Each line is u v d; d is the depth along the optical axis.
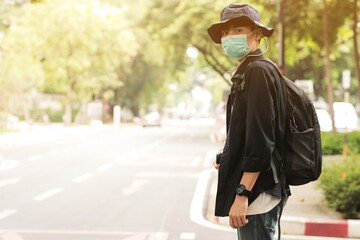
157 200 13.55
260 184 3.88
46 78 63.91
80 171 19.89
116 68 77.62
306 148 3.95
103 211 11.98
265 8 25.94
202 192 14.87
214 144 36.16
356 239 9.66
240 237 4.02
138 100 86.25
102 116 77.25
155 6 43.12
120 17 61.38
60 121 84.00
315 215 10.58
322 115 51.03
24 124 59.34
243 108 3.87
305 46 31.45
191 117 142.75
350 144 22.95
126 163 23.03
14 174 18.84
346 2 25.98
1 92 58.38
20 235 9.55
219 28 4.20
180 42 42.53
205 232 10.05
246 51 4.11
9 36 58.34
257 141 3.72
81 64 59.47
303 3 26.16
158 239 9.43
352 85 71.81
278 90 3.87
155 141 39.19
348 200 10.30
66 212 11.80
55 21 58.62
